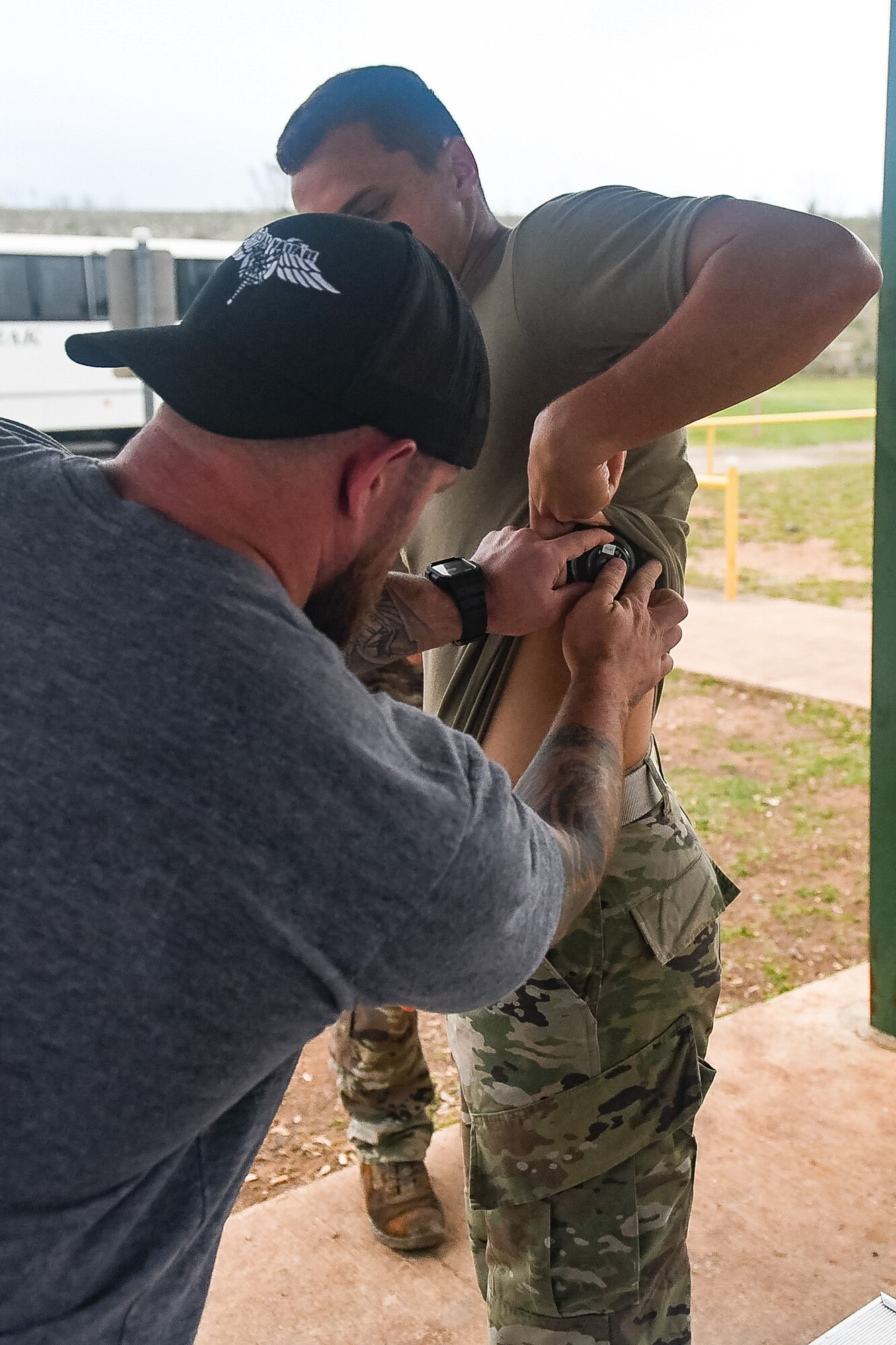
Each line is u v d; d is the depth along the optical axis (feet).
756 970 12.41
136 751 2.52
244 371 2.73
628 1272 4.92
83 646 2.59
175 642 2.59
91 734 2.52
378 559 3.19
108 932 2.48
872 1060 9.37
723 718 21.48
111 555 2.68
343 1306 7.18
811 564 35.53
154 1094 2.53
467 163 4.93
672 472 5.23
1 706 2.56
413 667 7.43
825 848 15.87
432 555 5.52
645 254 4.35
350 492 2.90
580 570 4.75
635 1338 5.02
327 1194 8.30
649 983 4.88
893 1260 7.33
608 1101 4.84
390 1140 7.73
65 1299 2.73
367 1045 7.61
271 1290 7.32
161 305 16.22
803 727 20.89
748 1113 8.76
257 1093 3.08
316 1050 11.24
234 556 2.73
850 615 28.25
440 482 3.21
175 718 2.53
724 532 41.91
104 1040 2.48
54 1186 2.54
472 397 3.13
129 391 43.29
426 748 2.93
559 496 4.57
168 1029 2.51
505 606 4.64
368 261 2.86
